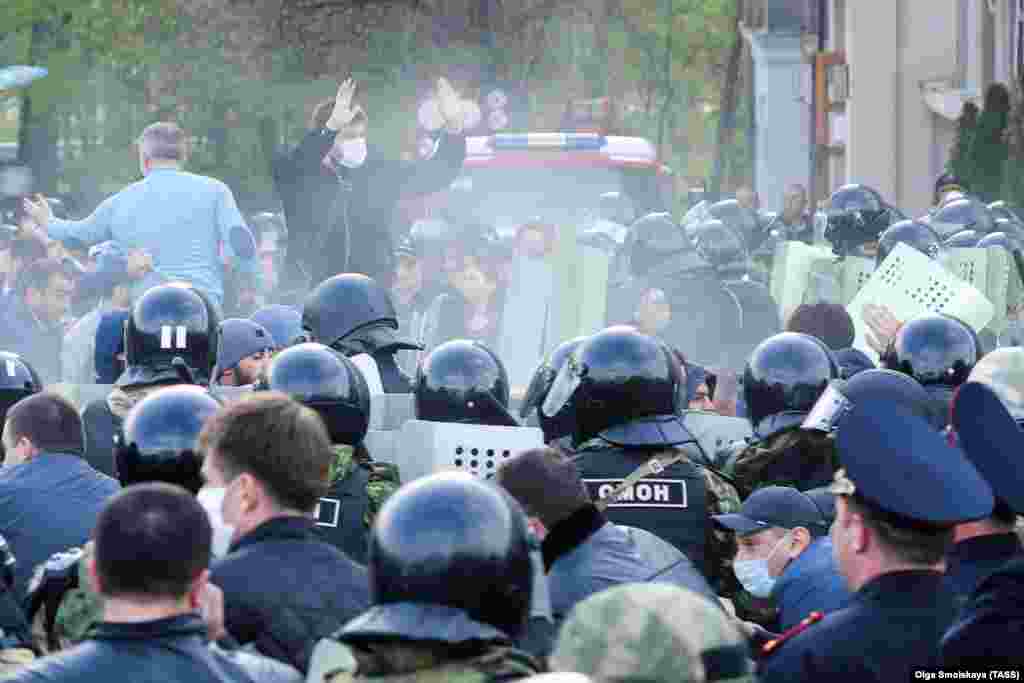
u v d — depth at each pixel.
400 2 64.88
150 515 7.98
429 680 7.30
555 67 69.25
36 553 12.20
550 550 10.42
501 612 7.51
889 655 8.09
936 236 23.19
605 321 21.12
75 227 22.88
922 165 59.62
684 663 6.11
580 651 6.17
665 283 21.39
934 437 8.31
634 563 10.38
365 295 15.81
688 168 90.31
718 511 12.40
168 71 63.69
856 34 59.62
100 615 10.14
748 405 14.49
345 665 7.79
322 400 12.20
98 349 16.98
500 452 13.38
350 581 9.36
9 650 10.25
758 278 29.61
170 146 22.91
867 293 19.92
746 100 85.56
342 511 11.75
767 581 11.98
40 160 59.06
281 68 64.31
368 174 22.34
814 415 13.59
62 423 12.52
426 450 13.43
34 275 24.06
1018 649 8.12
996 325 22.67
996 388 11.53
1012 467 9.10
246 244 22.86
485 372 13.90
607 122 43.22
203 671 7.99
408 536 7.44
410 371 20.98
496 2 65.50
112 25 60.91
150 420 10.82
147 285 22.31
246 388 15.13
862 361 17.38
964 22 58.41
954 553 9.23
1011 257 23.52
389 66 64.62
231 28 63.81
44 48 60.12
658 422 12.56
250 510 9.44
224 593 9.24
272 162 22.39
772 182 76.31
